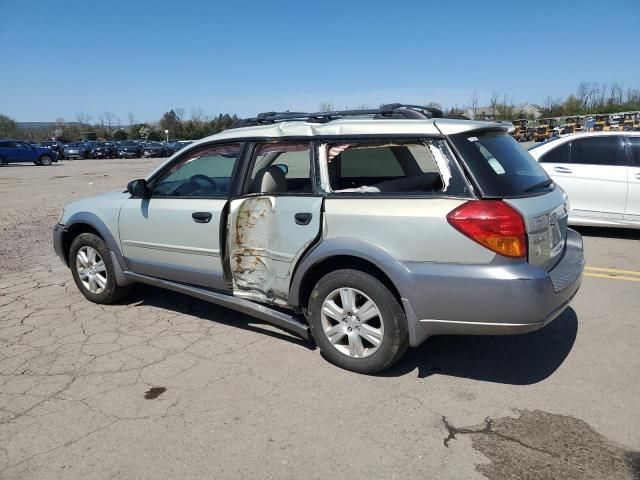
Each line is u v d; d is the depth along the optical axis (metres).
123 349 4.21
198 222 4.33
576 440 2.92
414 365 3.87
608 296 5.31
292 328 3.98
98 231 5.07
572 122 54.66
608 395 3.39
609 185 7.76
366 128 3.69
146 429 3.10
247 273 4.17
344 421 3.15
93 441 2.99
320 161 3.80
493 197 3.23
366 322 3.64
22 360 4.03
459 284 3.22
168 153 48.91
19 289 5.84
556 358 3.94
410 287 3.35
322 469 2.72
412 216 3.35
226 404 3.36
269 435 3.02
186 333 4.52
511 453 2.81
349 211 3.57
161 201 4.63
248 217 4.09
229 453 2.86
